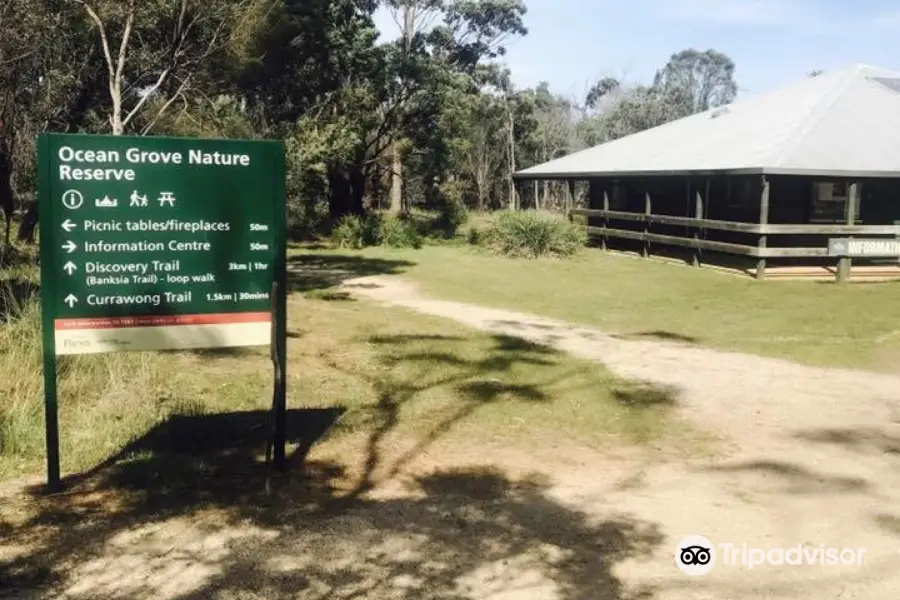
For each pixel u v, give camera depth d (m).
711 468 5.89
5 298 9.12
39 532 4.43
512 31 38.72
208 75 17.48
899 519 4.98
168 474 5.33
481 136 42.88
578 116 59.81
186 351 8.97
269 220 5.34
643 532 4.71
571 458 6.04
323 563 4.18
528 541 4.54
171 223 5.11
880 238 19.05
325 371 8.48
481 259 21.95
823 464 6.01
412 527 4.68
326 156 25.53
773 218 20.67
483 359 9.29
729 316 12.90
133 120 17.69
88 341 5.00
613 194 26.66
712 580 4.12
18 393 6.49
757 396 7.98
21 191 22.55
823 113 20.08
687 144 22.81
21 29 14.42
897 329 11.67
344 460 5.82
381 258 22.62
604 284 16.73
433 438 6.38
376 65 29.81
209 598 3.77
